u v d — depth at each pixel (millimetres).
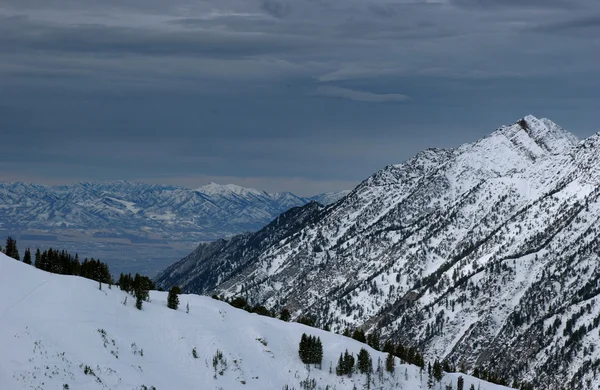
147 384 192000
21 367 175500
